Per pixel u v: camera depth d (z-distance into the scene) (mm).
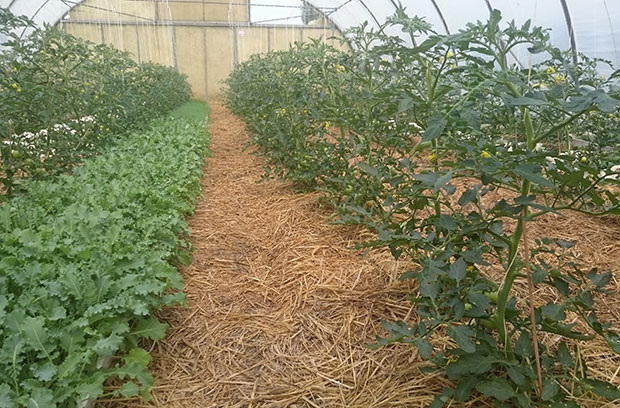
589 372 2051
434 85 2537
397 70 3209
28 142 4230
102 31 15914
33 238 2510
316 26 17016
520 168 1426
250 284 3045
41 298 2037
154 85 9367
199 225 4105
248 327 2576
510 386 1650
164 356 2314
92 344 1863
